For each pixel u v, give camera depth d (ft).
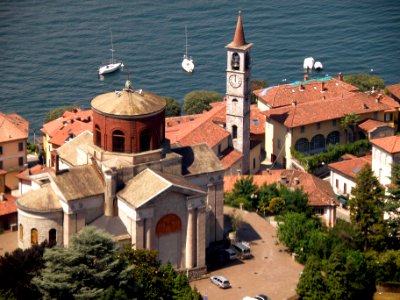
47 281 594.24
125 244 637.71
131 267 610.65
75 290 596.70
